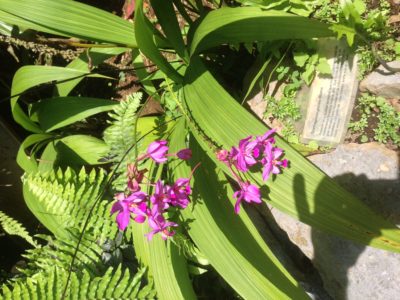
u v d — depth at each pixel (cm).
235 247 38
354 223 36
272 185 40
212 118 43
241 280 37
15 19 43
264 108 52
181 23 62
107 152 54
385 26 44
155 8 46
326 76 47
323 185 38
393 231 35
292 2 47
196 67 47
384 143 46
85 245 53
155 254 46
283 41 47
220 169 44
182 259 46
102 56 54
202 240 40
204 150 44
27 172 55
